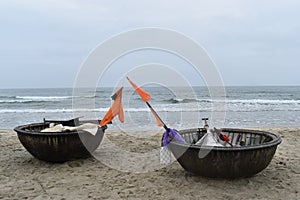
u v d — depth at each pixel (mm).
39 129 7051
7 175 5703
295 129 11078
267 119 17609
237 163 4508
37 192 4883
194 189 4871
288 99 36062
